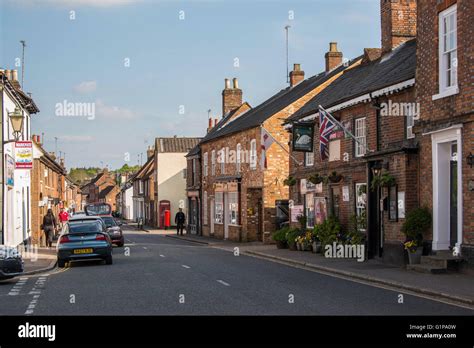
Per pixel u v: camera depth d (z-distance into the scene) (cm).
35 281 1745
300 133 2722
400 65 2269
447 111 1753
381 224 2175
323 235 2538
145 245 3656
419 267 1753
